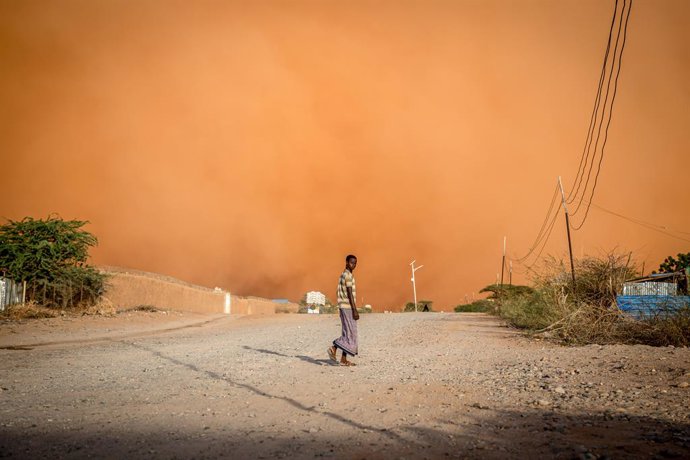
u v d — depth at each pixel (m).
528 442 4.79
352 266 10.14
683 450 4.42
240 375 9.02
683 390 7.00
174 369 9.91
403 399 6.75
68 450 4.65
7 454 4.51
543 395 6.94
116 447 4.74
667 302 12.72
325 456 4.42
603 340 12.83
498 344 13.63
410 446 4.71
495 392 7.20
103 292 26.80
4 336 16.19
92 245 25.72
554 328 14.70
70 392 7.55
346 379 8.39
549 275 16.53
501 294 33.38
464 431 5.20
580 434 5.01
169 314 27.56
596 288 15.26
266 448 4.68
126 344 15.03
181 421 5.73
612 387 7.33
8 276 22.94
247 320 27.50
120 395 7.27
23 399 7.05
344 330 9.99
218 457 4.44
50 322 19.88
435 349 12.95
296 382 8.16
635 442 4.70
